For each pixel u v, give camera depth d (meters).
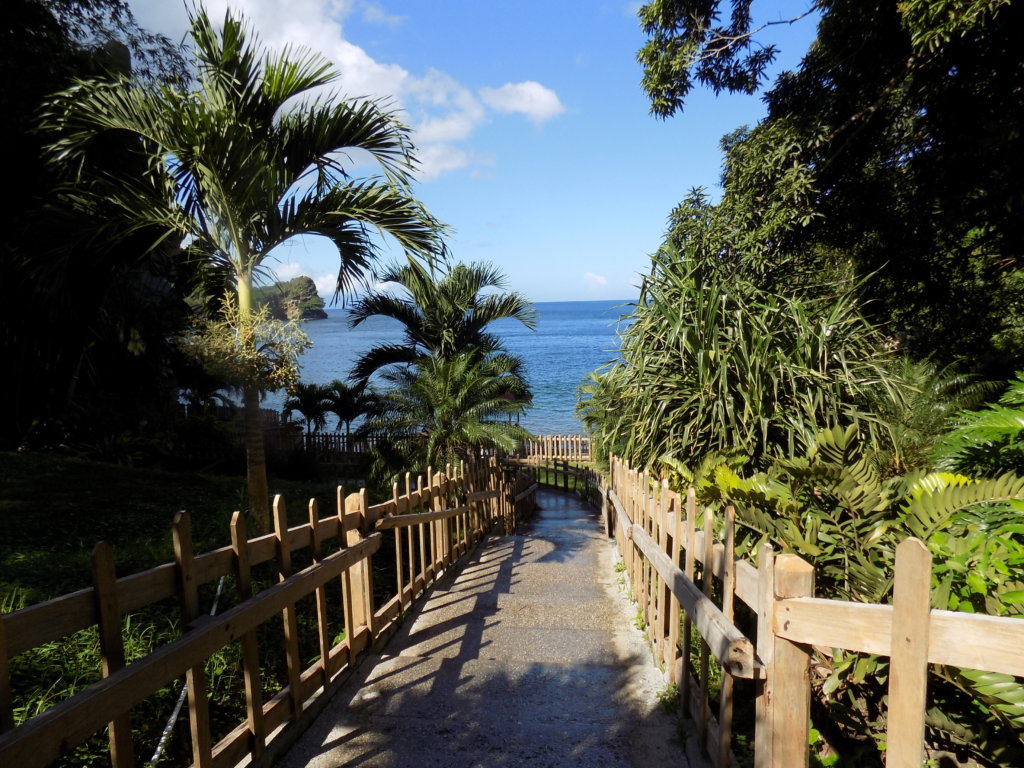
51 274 6.17
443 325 12.95
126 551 5.80
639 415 5.85
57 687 3.28
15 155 8.98
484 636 4.66
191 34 5.91
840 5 9.11
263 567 5.83
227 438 16.11
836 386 5.32
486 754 3.10
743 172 9.16
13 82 8.81
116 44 10.76
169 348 13.10
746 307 5.70
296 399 18.47
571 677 3.94
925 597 1.68
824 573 3.16
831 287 7.05
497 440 11.29
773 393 5.22
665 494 4.05
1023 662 1.58
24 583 4.64
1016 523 3.02
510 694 3.72
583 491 18.70
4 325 9.95
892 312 10.31
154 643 3.89
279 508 3.26
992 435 4.07
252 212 6.11
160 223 6.14
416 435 11.55
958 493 2.84
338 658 3.83
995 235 9.00
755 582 2.33
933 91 8.86
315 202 6.46
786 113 10.15
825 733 3.20
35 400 11.69
